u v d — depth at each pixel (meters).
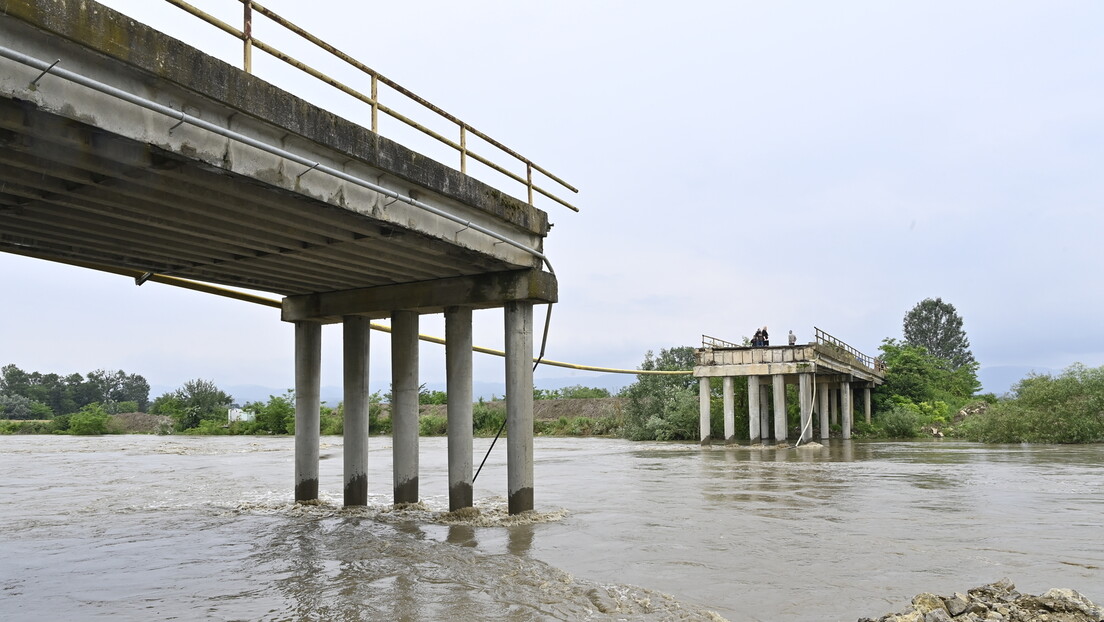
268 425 75.94
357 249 13.98
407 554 12.48
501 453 40.72
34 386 134.38
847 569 11.22
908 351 72.31
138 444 57.88
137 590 10.62
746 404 52.12
